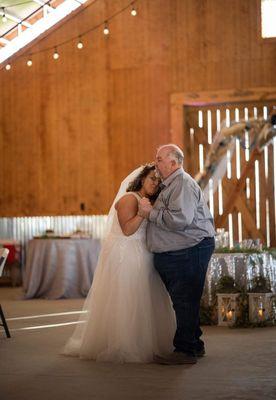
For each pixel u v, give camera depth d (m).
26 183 13.26
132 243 5.30
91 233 13.12
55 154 13.13
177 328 5.08
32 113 13.20
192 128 12.65
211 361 5.14
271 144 12.25
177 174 5.05
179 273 5.05
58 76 13.09
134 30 12.77
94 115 12.95
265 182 12.27
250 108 12.38
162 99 12.64
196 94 12.44
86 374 4.73
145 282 5.26
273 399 3.95
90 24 12.95
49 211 13.16
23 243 13.36
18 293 11.76
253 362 5.07
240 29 12.32
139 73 12.74
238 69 12.32
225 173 12.34
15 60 13.23
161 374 4.69
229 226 12.40
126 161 12.80
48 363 5.18
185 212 4.94
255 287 7.05
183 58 12.55
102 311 5.31
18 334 6.83
